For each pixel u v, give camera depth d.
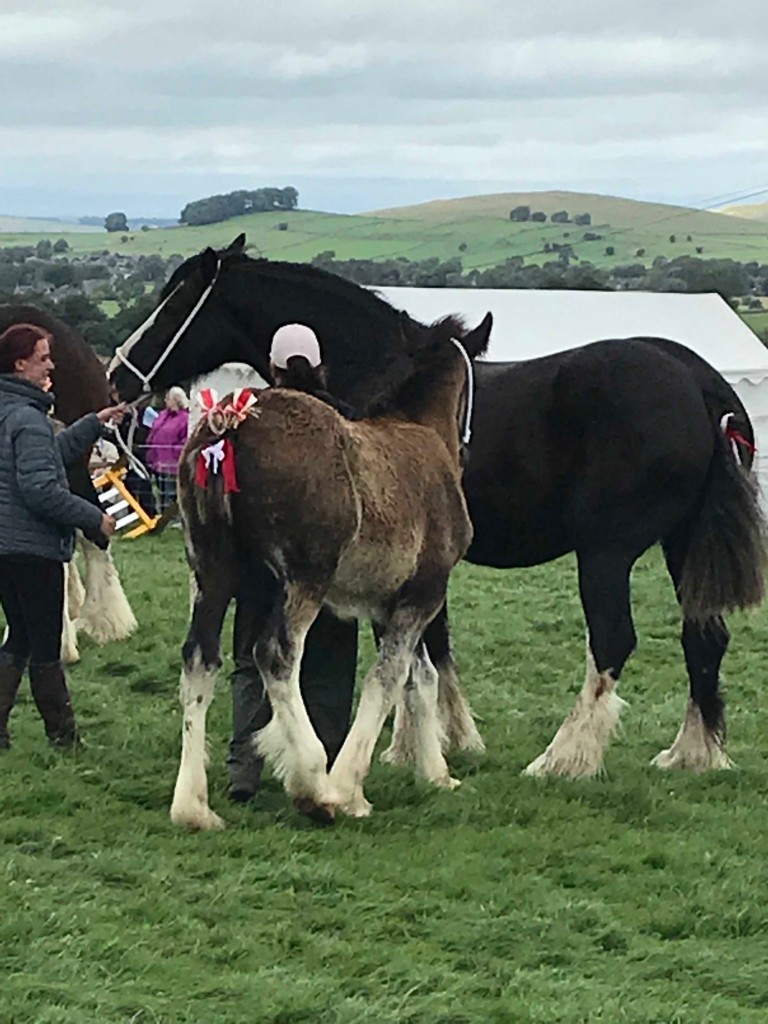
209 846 5.63
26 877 5.20
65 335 9.14
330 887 5.21
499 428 7.13
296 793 5.90
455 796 6.48
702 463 6.99
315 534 5.68
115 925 4.75
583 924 4.91
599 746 7.01
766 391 18.33
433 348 6.64
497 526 7.29
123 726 7.69
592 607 7.03
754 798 6.73
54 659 7.04
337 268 42.78
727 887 5.30
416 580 6.19
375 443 6.10
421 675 6.75
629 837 5.93
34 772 6.63
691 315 20.78
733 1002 4.29
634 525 6.99
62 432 6.94
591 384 6.99
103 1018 4.00
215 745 7.33
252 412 5.73
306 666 6.61
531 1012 4.11
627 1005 4.18
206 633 5.84
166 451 15.71
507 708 8.62
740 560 7.02
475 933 4.77
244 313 7.39
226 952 4.56
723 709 7.30
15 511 6.72
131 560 14.12
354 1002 4.17
